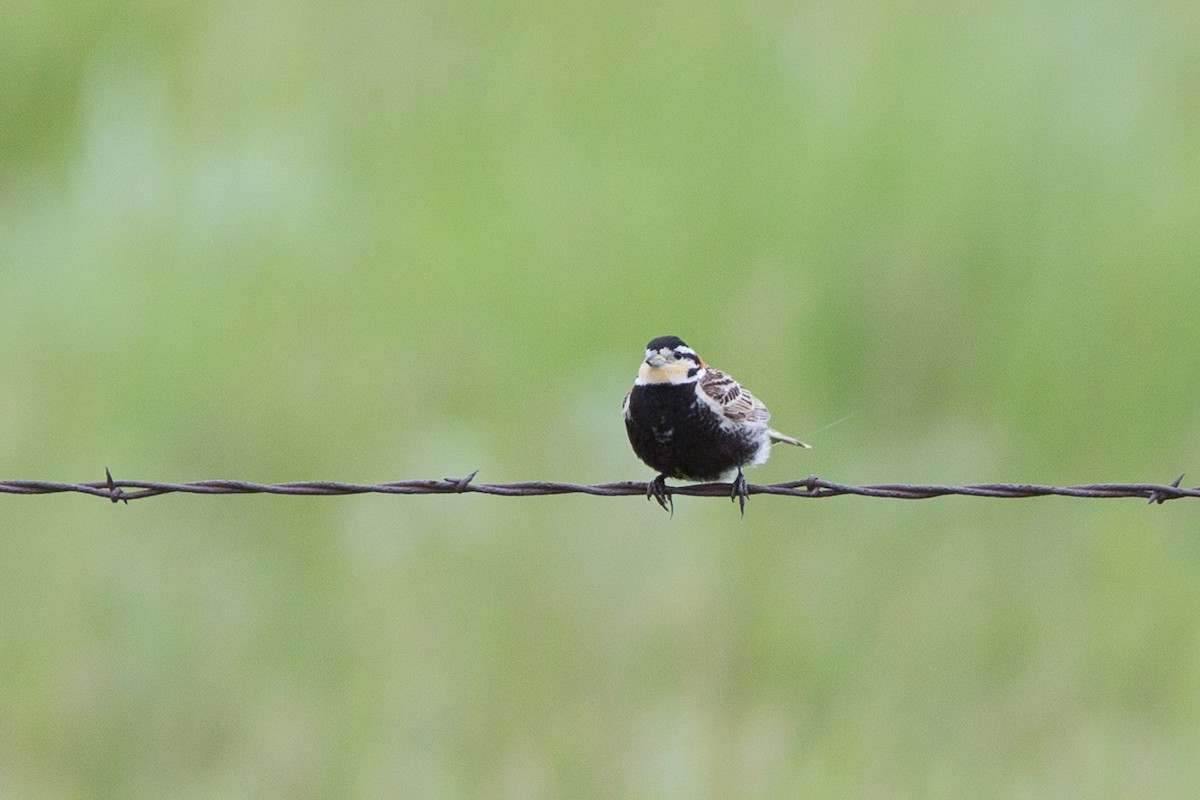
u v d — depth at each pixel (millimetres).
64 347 13945
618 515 11680
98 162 16109
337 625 11008
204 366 13773
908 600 11164
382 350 14344
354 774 9938
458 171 16828
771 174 15898
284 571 11672
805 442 13211
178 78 18438
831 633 10820
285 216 15555
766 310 14336
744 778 9828
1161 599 11203
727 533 11594
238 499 12414
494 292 15266
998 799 9781
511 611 10922
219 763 10312
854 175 15531
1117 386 13648
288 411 13219
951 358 14141
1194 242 14461
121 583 11219
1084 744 10148
